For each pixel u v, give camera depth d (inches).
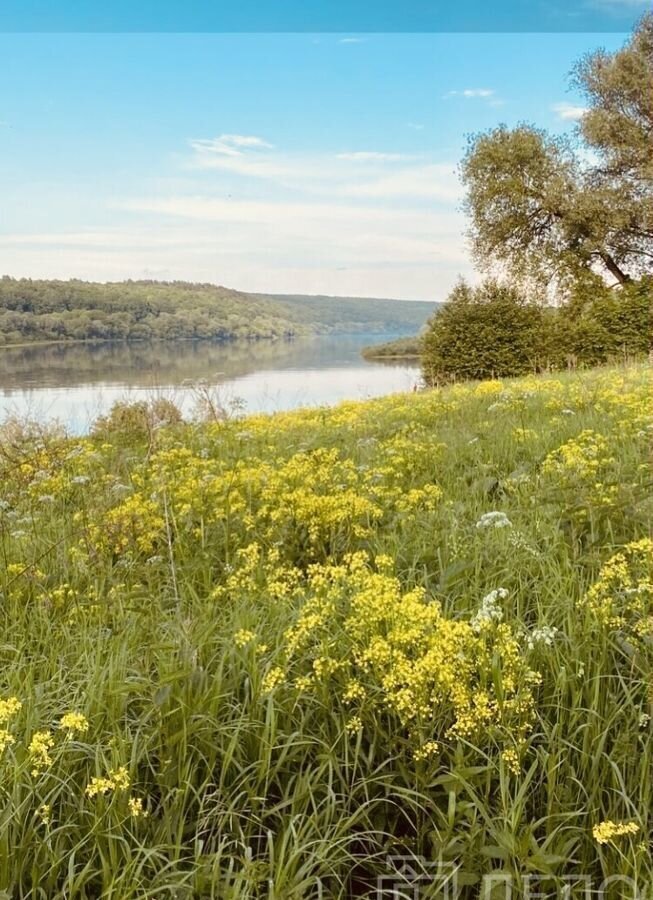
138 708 107.1
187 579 148.7
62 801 91.6
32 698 103.7
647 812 87.8
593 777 93.4
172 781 95.1
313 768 101.0
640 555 130.0
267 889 86.0
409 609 100.2
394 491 182.9
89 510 191.6
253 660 107.2
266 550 162.4
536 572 136.7
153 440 274.2
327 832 89.1
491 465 207.0
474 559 139.4
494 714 95.3
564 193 1018.1
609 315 815.7
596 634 109.9
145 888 83.2
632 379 395.2
